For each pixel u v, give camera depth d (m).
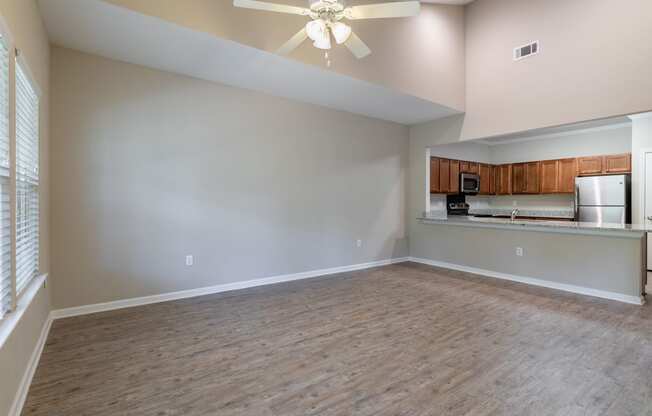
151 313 3.42
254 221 4.48
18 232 2.10
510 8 4.82
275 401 1.94
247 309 3.57
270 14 3.30
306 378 2.20
